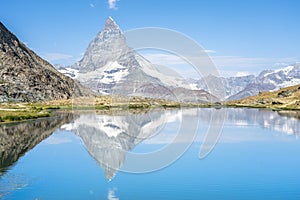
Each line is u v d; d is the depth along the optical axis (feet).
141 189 120.06
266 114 526.98
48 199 110.93
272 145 219.41
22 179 132.26
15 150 193.77
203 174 139.95
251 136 259.39
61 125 315.17
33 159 166.71
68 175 135.54
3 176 135.95
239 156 179.93
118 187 120.57
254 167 156.15
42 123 336.08
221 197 114.42
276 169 153.07
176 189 121.49
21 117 371.35
